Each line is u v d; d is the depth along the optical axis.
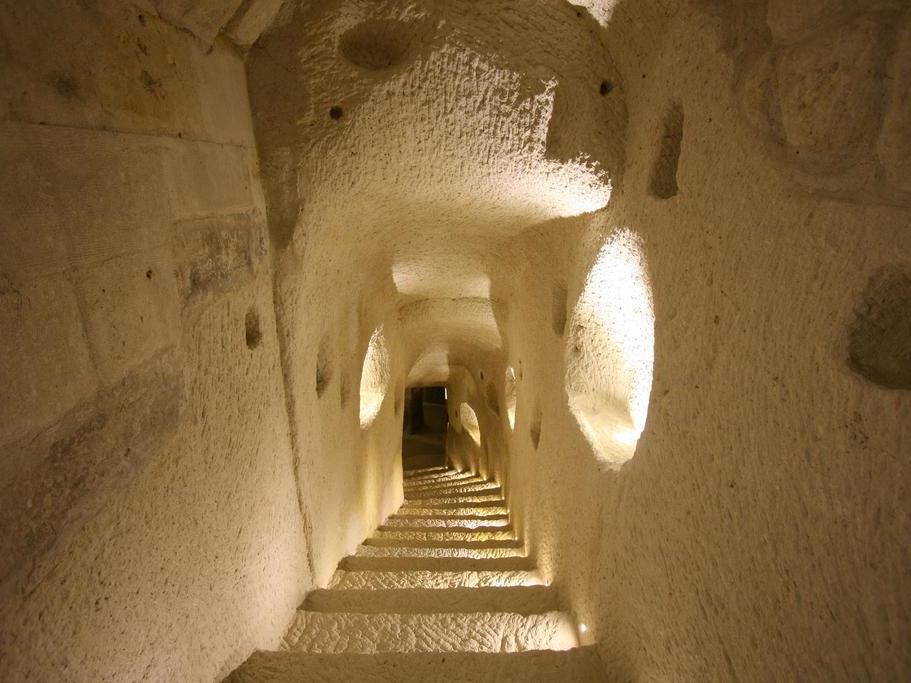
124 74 1.16
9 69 0.87
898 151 0.78
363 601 2.39
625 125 1.80
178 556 1.33
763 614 1.02
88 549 1.02
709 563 1.21
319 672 1.68
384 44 1.80
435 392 11.84
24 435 0.88
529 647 2.10
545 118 1.81
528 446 3.52
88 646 1.02
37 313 0.91
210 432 1.49
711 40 1.25
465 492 5.99
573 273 2.35
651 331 1.89
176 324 1.33
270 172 1.86
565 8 1.63
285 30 1.71
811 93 0.92
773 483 1.00
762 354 1.04
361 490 3.67
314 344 2.32
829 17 0.92
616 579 1.76
